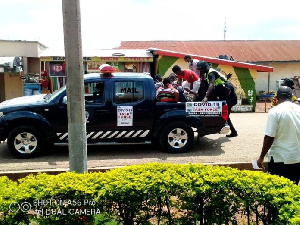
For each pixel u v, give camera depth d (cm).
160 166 435
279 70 2552
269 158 458
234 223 384
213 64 1656
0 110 745
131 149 852
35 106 750
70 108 465
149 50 1731
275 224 342
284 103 446
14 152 745
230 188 374
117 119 773
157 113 788
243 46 2744
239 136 1008
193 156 770
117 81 776
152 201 373
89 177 395
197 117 796
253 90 1695
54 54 1576
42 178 400
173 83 1001
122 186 367
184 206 379
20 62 1784
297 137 437
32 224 402
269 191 355
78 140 470
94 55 1605
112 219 380
